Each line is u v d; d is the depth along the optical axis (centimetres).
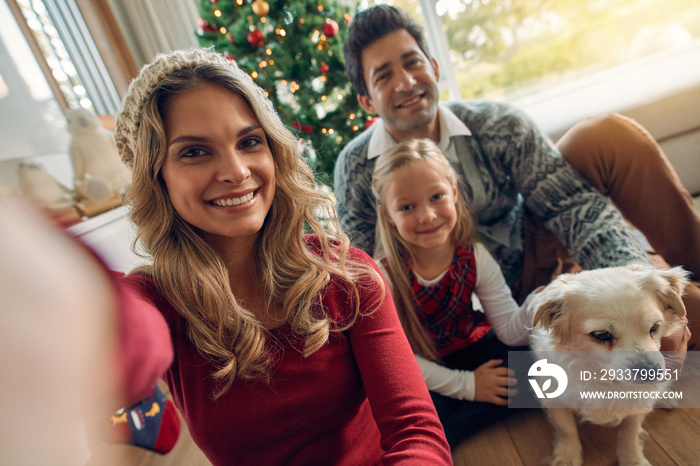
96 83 204
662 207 104
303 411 57
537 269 125
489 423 88
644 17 240
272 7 169
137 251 65
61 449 19
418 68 117
